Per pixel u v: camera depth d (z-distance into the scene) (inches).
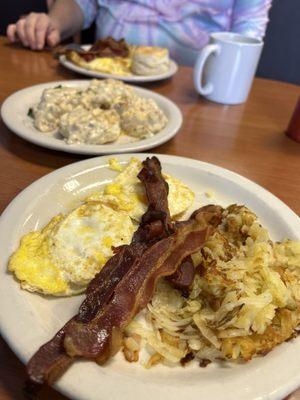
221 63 19.5
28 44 24.9
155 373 7.5
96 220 9.7
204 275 8.9
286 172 15.0
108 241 9.3
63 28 29.2
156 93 19.6
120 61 22.8
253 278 9.0
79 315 7.7
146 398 6.4
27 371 6.4
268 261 9.3
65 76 21.7
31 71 21.8
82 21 31.3
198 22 30.1
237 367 7.7
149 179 11.2
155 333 8.4
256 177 14.4
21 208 10.4
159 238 9.4
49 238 9.4
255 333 8.1
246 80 20.1
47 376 6.4
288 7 36.2
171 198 11.8
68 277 8.8
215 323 8.3
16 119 15.1
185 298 8.9
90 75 21.1
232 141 16.8
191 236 9.2
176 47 30.7
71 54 22.1
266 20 30.0
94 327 7.4
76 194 11.8
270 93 22.8
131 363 7.7
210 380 7.1
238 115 19.5
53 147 13.5
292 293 8.8
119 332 7.4
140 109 16.3
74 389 6.4
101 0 30.6
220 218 11.0
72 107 16.2
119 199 11.2
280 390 6.8
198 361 8.0
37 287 8.4
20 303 7.7
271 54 38.4
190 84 23.0
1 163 13.3
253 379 7.0
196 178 13.3
